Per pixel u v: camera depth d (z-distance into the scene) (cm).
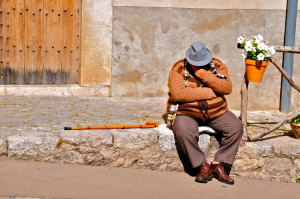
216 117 526
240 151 550
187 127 510
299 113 573
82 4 758
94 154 522
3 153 498
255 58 537
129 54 771
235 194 488
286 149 557
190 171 549
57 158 512
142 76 777
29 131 527
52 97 751
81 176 484
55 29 774
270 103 779
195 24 764
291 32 752
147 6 759
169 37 768
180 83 521
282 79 768
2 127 538
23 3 761
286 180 560
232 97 778
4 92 751
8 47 766
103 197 434
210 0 758
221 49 768
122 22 764
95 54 771
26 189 429
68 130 539
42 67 779
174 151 543
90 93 778
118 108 690
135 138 532
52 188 440
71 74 789
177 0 759
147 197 448
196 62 516
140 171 530
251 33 765
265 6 759
